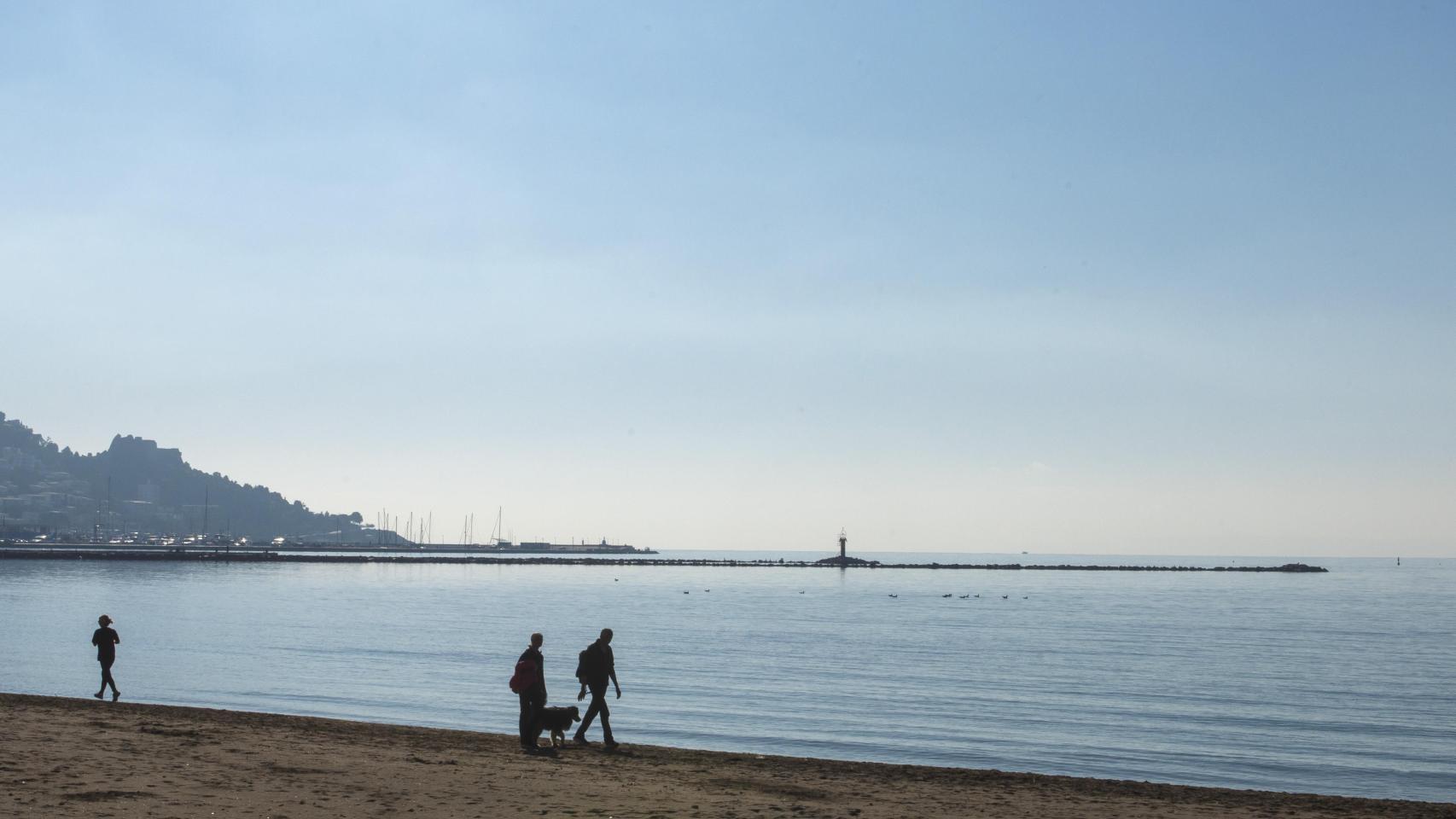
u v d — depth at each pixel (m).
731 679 57.91
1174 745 40.81
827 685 55.94
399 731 28.66
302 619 97.62
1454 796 33.28
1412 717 48.25
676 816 17.39
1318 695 54.84
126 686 51.03
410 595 148.50
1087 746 40.25
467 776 20.67
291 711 44.06
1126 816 19.53
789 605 137.62
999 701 51.09
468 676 55.97
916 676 60.91
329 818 16.34
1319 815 20.44
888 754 37.75
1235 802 21.81
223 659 62.94
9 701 30.64
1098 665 68.62
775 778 22.66
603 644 26.14
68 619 93.06
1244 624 109.00
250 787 18.48
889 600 154.75
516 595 151.12
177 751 22.08
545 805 17.94
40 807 15.90
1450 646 84.81
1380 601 164.50
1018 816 19.20
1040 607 140.50
